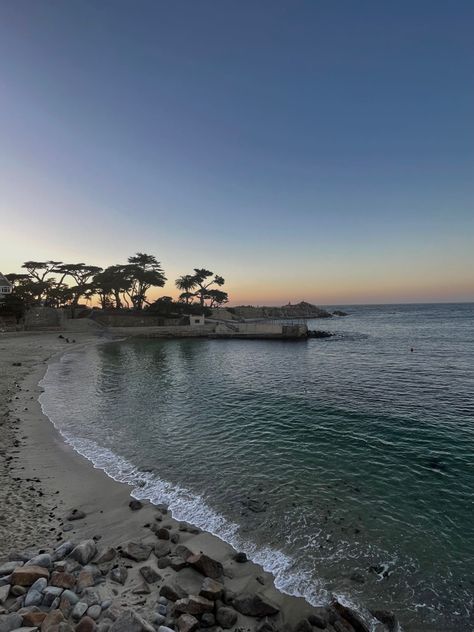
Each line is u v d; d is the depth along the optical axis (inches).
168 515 350.9
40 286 3356.3
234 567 274.1
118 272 3538.4
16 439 541.0
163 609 217.3
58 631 184.1
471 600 249.9
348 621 221.6
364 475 446.6
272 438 577.6
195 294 4589.1
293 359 1579.7
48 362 1411.2
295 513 358.6
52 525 319.9
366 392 900.0
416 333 2812.5
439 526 338.6
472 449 525.7
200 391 933.8
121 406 777.6
